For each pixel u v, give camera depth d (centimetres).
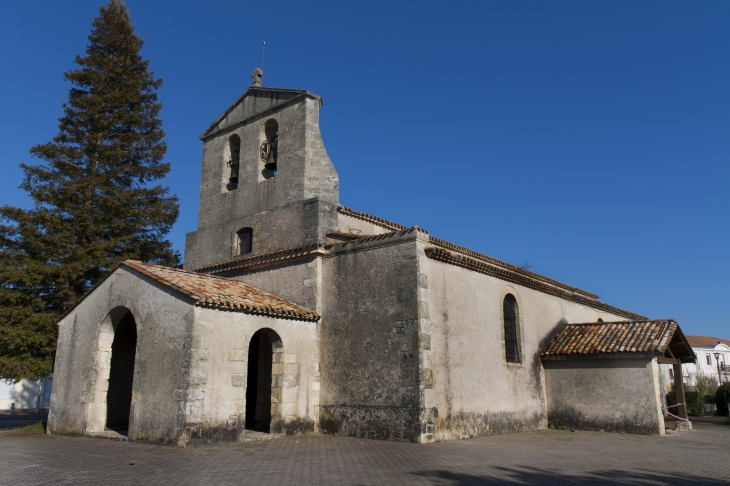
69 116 2475
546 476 938
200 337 1331
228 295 1474
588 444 1446
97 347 1577
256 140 1977
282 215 1805
